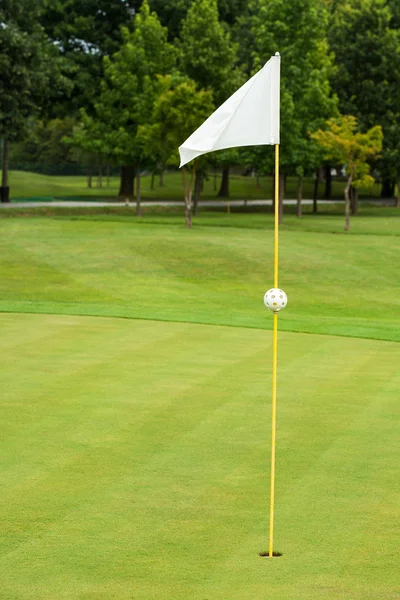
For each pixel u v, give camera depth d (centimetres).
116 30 8475
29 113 6306
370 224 6575
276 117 867
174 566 776
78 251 4300
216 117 887
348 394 1432
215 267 4031
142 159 7088
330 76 8444
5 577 753
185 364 1656
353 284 3775
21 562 784
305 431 1213
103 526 869
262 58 6744
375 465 1065
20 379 1512
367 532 856
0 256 4097
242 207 8031
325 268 4078
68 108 8294
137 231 5128
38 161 14088
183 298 3381
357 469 1049
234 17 9262
